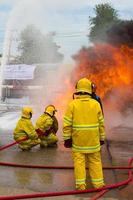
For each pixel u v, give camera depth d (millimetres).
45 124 9062
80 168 6031
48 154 8477
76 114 6051
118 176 6789
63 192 5801
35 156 8281
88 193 5902
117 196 5758
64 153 8570
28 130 8758
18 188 6133
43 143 9156
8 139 10305
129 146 9320
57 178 6699
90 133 6031
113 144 9555
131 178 6617
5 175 6852
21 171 7121
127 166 7379
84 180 6055
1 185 6277
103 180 6438
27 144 8789
